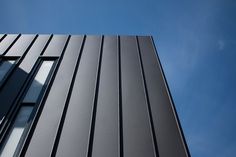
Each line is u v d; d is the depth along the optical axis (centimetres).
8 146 714
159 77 1035
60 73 1071
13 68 1108
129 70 1086
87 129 759
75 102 884
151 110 842
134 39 1406
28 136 734
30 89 977
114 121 792
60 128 766
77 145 703
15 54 1230
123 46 1321
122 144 705
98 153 676
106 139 722
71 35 1451
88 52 1256
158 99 898
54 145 704
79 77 1038
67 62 1160
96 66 1120
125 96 915
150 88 962
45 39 1396
